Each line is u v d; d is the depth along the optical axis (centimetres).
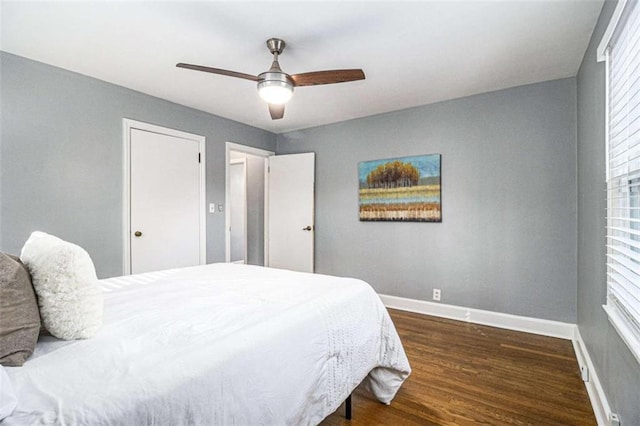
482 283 318
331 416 173
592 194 207
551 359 237
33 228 247
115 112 295
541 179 288
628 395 132
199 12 188
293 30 206
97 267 284
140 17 193
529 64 252
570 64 251
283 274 217
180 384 87
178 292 168
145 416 78
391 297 373
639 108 123
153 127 324
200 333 112
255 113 381
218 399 95
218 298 157
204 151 373
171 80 285
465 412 175
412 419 170
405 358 189
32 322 94
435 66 257
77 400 74
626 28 133
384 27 202
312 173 434
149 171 322
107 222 291
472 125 322
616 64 150
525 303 296
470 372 218
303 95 321
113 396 77
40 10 185
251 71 267
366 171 391
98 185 285
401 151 366
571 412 175
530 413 174
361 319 169
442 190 339
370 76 276
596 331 191
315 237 439
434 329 300
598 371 183
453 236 333
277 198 464
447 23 198
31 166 246
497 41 218
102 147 287
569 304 277
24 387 79
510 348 257
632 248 140
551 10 184
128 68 262
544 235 287
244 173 562
